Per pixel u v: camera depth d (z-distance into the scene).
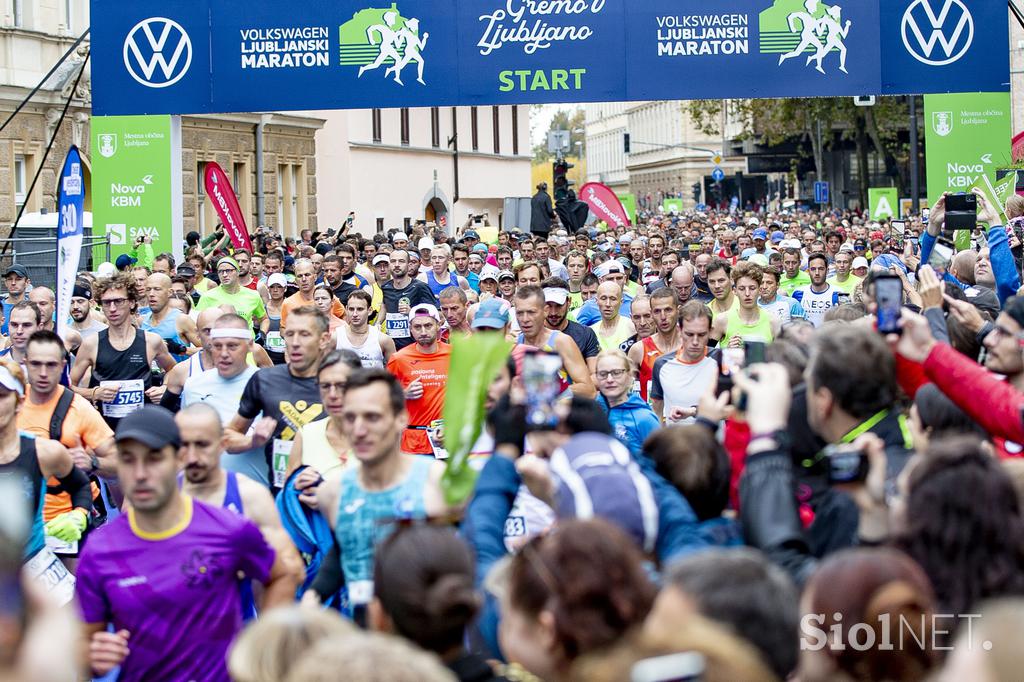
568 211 72.12
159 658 10.23
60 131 54.59
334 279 31.39
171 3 35.41
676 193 195.62
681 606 6.23
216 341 17.36
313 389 16.03
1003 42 34.91
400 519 9.79
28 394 16.58
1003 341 10.79
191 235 42.41
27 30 51.69
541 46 35.25
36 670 4.91
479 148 108.94
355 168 84.38
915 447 9.66
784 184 146.75
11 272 27.38
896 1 34.88
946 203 17.52
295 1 35.28
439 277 36.38
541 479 8.61
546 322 20.61
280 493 13.64
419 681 5.33
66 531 14.86
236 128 66.44
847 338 8.70
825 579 6.48
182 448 11.73
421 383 19.28
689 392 18.64
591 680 6.61
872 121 102.31
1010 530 7.22
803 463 9.02
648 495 8.31
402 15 35.28
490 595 8.34
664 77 35.19
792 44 35.00
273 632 6.76
